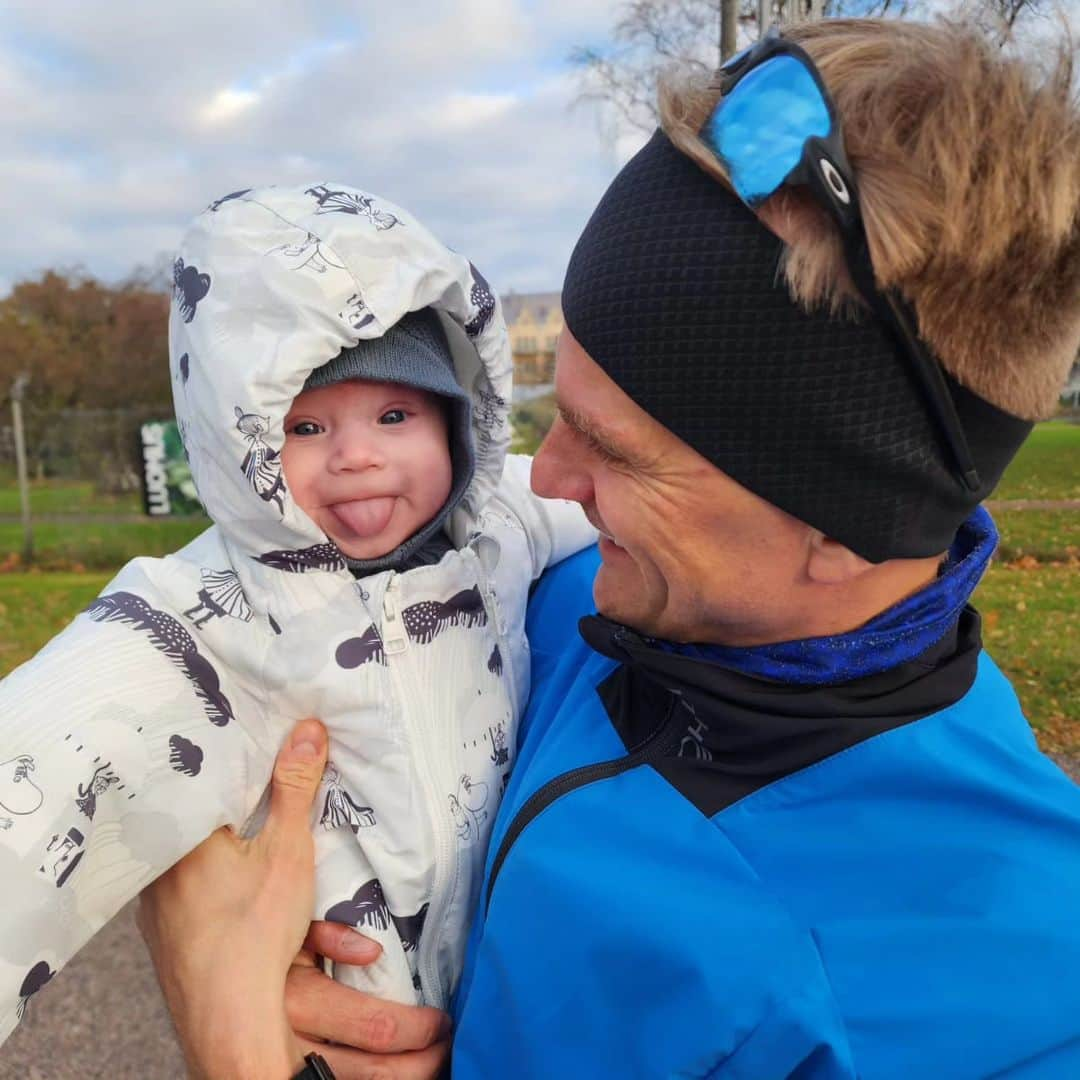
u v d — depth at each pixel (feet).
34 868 3.35
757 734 3.22
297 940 3.80
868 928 2.93
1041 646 14.61
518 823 3.70
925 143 2.47
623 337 2.95
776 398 2.78
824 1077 2.78
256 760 4.08
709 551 3.21
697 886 3.16
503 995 3.41
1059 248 2.53
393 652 4.17
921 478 2.83
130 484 31.96
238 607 4.09
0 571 29.32
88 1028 9.55
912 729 3.19
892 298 2.57
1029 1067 2.73
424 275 4.33
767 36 2.88
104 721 3.62
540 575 5.45
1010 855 3.00
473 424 4.93
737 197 2.76
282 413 3.96
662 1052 2.99
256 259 4.08
